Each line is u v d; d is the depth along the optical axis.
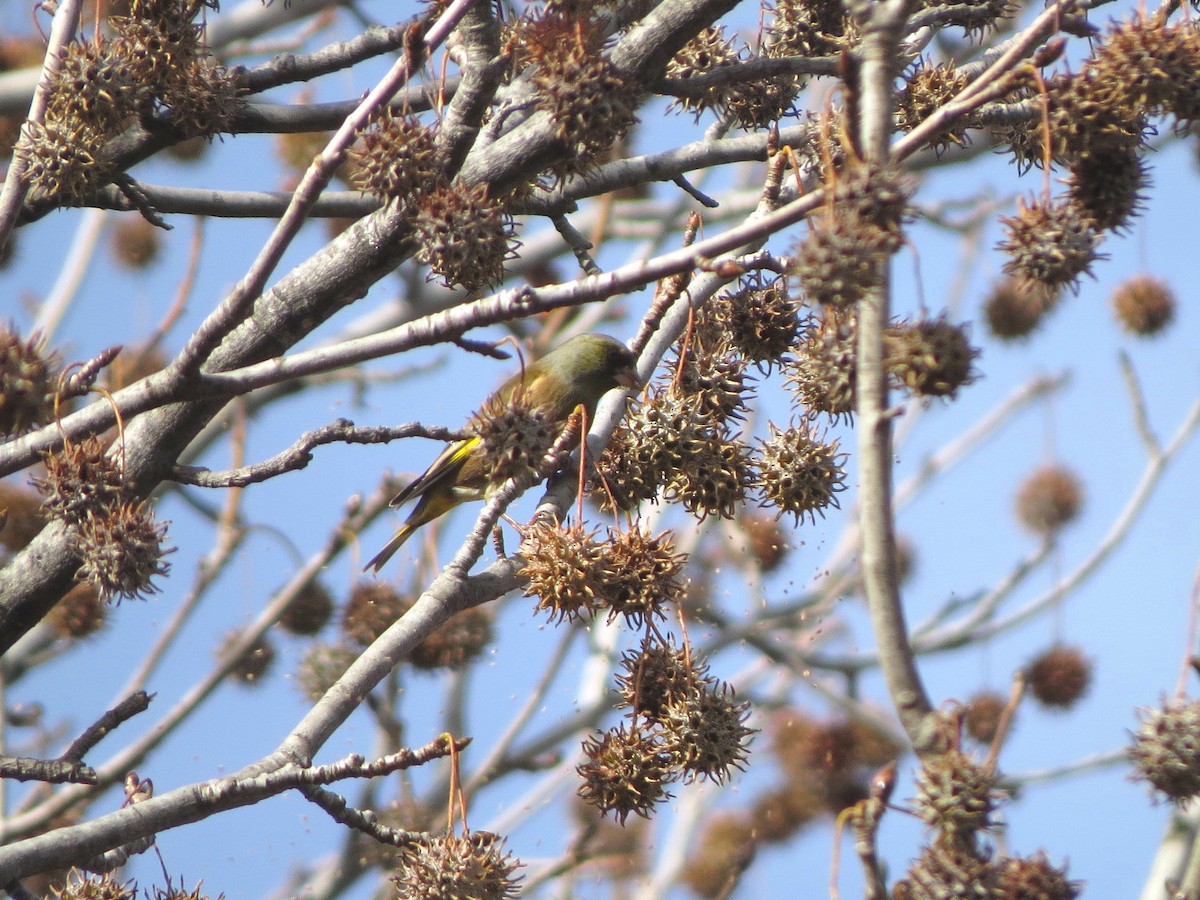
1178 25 7.78
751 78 10.51
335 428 9.34
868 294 6.55
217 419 20.00
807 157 11.99
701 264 7.19
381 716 17.59
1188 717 8.12
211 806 8.02
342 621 16.98
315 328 10.74
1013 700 6.71
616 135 8.46
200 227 15.12
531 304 7.60
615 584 8.55
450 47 9.59
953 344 6.68
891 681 6.62
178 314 15.44
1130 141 7.69
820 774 19.77
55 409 7.61
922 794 6.51
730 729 8.53
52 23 9.85
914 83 11.36
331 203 12.84
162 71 10.09
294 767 8.20
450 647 16.94
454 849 8.04
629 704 8.76
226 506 16.83
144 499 10.31
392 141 8.16
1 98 15.49
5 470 8.41
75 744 8.62
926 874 6.49
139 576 8.21
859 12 7.09
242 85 11.85
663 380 10.34
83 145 9.77
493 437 8.85
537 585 8.61
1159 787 8.15
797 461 9.79
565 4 8.51
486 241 8.16
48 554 10.21
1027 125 11.27
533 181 10.09
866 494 6.64
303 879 17.81
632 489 9.93
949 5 11.86
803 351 9.76
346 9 16.89
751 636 20.09
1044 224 7.50
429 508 14.60
